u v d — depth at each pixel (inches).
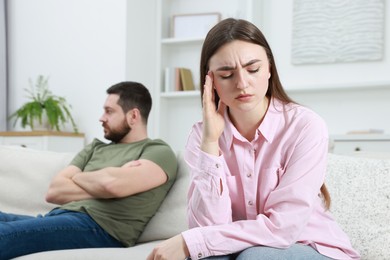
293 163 49.7
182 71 171.2
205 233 46.8
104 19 167.0
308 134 50.4
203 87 52.8
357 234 61.2
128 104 92.5
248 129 53.7
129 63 164.7
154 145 88.1
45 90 170.6
